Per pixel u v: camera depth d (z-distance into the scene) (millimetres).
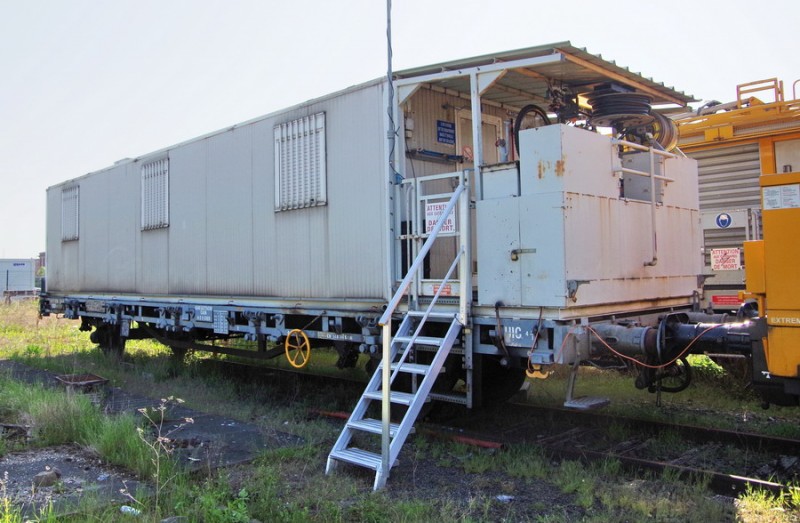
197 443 6441
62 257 14719
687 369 5773
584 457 5660
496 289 5992
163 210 10883
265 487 5012
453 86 7645
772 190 4754
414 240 6688
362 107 7219
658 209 7000
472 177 7379
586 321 5793
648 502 4648
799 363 4590
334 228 7547
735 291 9211
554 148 5637
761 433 6527
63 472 5512
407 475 5508
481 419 7383
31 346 14414
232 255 9203
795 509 4469
